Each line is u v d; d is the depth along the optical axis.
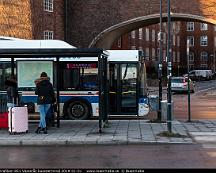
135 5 42.50
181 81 47.75
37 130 15.62
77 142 13.75
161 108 19.14
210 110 26.91
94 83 20.91
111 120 20.28
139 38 84.62
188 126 17.64
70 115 21.00
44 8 40.47
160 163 10.41
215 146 13.05
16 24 37.62
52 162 10.72
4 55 16.16
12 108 15.41
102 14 43.09
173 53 107.31
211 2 41.12
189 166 9.99
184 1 41.72
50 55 16.02
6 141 13.80
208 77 90.50
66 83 20.98
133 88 21.64
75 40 43.62
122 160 10.88
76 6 43.53
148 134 15.16
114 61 21.72
